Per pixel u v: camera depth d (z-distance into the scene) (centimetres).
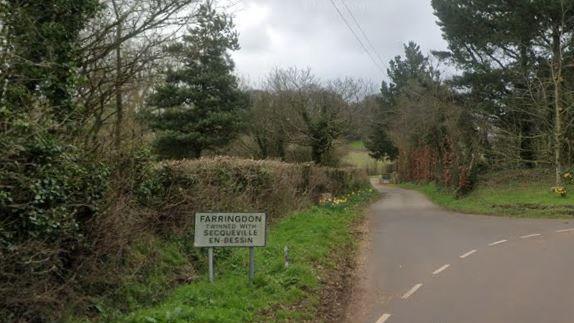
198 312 685
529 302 841
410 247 1438
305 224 1577
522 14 3191
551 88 3091
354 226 1870
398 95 6925
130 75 917
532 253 1295
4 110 548
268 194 1645
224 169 1298
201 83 3681
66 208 658
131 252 823
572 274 1041
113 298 727
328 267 1105
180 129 3631
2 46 606
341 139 4297
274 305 775
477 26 3491
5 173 547
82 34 914
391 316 786
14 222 583
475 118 3653
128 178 827
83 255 717
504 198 2714
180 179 1044
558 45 3105
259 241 876
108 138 834
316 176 2412
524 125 3550
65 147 676
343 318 785
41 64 636
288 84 4178
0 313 549
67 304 644
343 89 4447
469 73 3609
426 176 5088
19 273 577
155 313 670
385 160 7675
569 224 1941
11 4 655
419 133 5103
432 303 854
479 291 923
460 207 2698
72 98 770
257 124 4162
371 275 1086
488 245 1447
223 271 951
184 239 1013
